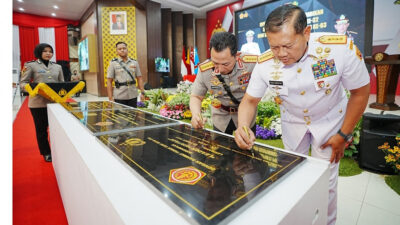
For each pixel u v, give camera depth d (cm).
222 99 159
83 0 925
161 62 960
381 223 145
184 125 124
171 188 56
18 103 657
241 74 145
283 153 81
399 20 622
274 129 328
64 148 120
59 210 162
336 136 104
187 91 575
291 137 123
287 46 82
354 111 100
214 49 121
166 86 1065
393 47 639
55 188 193
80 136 105
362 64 95
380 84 455
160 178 62
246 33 859
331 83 97
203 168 68
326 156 114
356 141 244
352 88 99
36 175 218
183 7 1073
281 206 52
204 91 161
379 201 171
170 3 1012
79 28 1194
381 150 212
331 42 94
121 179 63
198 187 57
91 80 1049
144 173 65
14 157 264
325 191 71
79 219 96
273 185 59
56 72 267
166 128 117
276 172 66
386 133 212
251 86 112
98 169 70
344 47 93
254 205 52
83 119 138
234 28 876
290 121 119
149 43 930
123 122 130
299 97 105
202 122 119
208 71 149
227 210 48
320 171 68
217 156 78
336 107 111
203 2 1061
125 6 886
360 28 636
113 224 52
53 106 199
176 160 74
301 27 81
